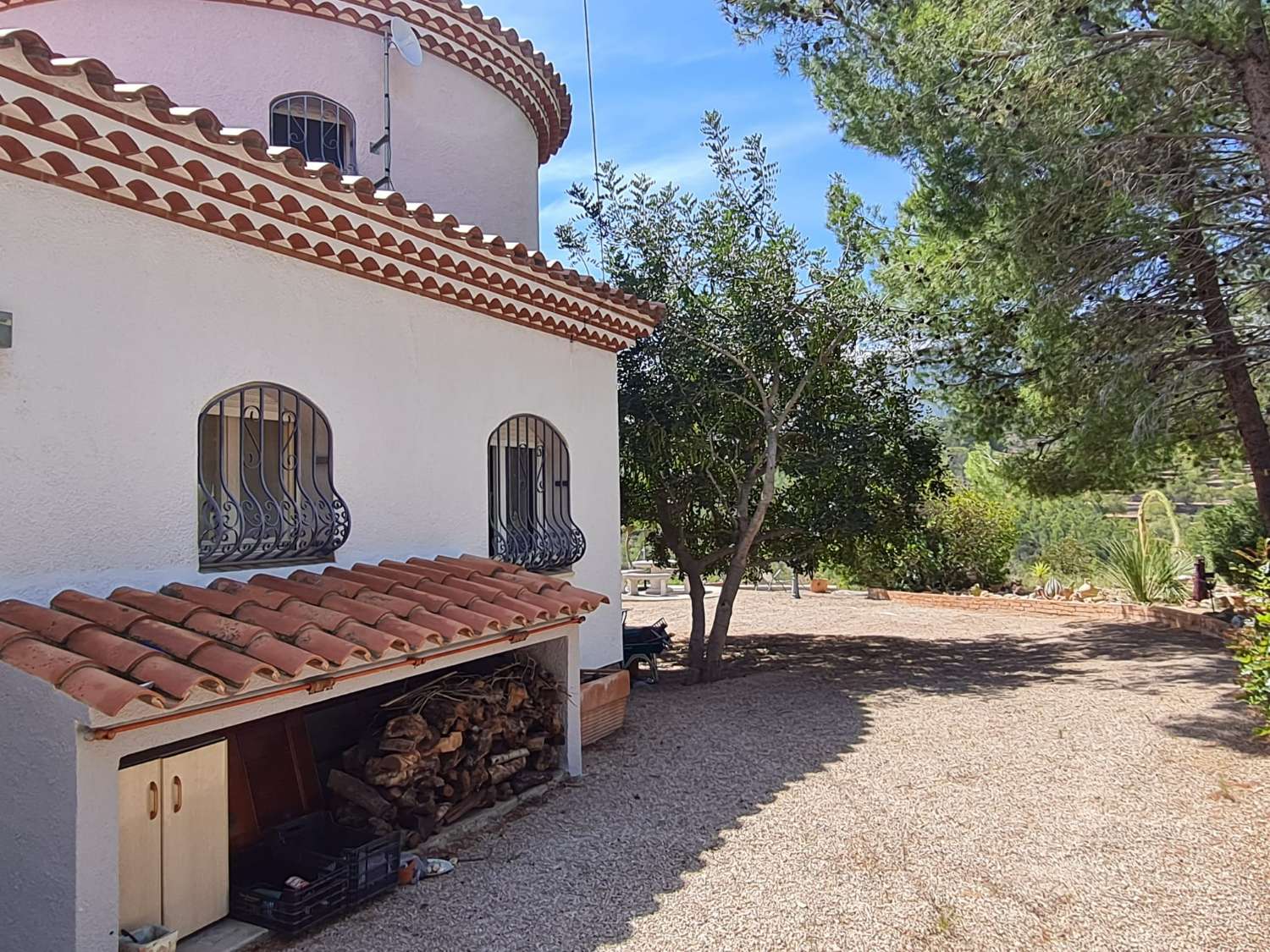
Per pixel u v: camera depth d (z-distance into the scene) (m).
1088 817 5.44
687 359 10.49
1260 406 12.44
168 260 4.75
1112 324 9.86
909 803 5.72
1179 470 12.52
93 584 4.35
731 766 6.60
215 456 5.37
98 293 4.41
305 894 4.07
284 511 5.57
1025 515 27.33
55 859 3.35
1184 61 8.40
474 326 7.02
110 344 4.45
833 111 10.41
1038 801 5.73
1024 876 4.61
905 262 11.09
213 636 4.12
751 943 3.94
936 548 13.05
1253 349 10.26
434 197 8.45
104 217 4.44
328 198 5.31
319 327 5.67
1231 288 10.46
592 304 7.96
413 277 6.24
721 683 10.25
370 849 4.39
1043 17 8.47
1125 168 8.91
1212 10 7.59
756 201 11.14
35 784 3.40
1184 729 7.36
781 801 5.80
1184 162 9.38
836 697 9.10
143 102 4.17
